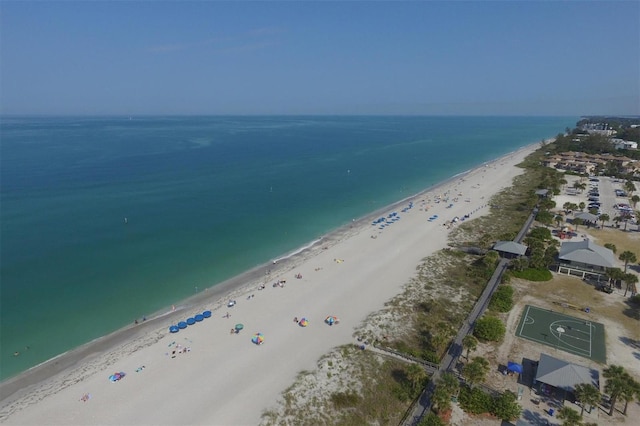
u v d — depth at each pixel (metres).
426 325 63.12
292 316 67.88
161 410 47.47
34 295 72.94
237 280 81.69
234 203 133.88
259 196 143.75
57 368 55.66
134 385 51.81
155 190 145.38
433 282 78.44
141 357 57.47
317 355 57.34
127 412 47.25
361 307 70.25
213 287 78.62
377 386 51.00
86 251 91.50
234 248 97.31
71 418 46.44
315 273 84.00
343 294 74.94
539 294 74.06
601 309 69.19
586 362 55.75
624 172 181.00
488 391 49.84
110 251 92.19
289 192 151.12
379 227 112.56
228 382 52.16
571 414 43.12
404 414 46.97
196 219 116.12
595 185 160.38
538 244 89.19
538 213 116.94
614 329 63.44
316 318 67.12
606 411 47.00
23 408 48.22
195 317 66.62
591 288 76.38
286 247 99.62
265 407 47.78
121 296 74.12
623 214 116.38
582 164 186.62
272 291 76.44
